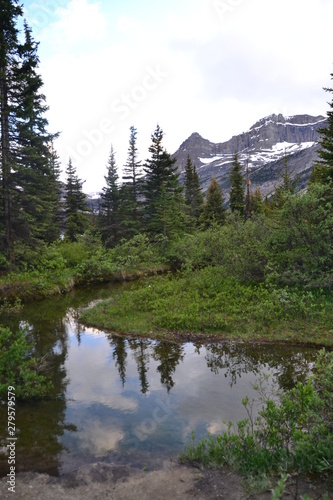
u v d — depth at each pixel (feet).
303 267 40.68
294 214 43.75
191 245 88.28
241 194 161.79
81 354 30.50
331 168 65.41
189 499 12.71
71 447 16.70
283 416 15.64
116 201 128.57
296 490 11.68
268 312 34.68
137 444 16.89
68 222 126.93
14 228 63.67
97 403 21.43
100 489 13.57
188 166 179.83
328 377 17.63
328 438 13.69
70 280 66.54
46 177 68.69
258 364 26.66
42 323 41.34
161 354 29.86
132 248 91.56
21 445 16.85
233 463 14.38
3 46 56.70
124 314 41.91
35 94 65.05
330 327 31.35
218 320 34.73
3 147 58.39
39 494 13.26
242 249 47.60
